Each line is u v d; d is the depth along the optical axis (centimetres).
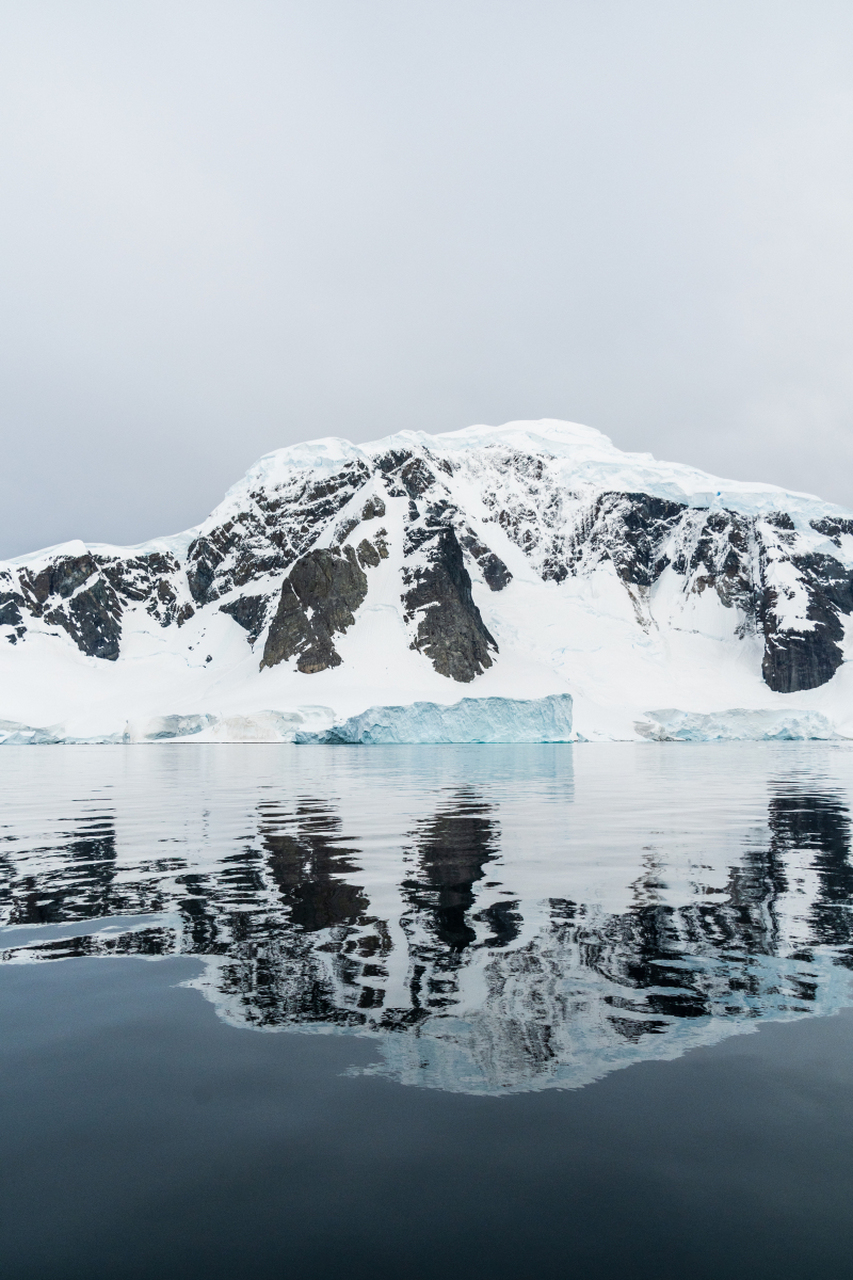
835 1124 512
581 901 1121
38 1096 555
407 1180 457
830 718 12738
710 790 3169
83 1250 396
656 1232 409
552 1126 512
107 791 3200
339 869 1383
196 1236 406
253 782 3703
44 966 840
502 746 9819
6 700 12075
